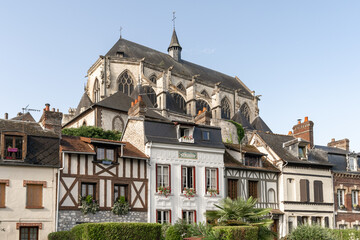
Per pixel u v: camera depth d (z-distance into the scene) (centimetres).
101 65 5512
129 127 2802
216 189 2783
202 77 6894
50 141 2362
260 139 3341
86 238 1861
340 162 3469
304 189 3158
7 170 2188
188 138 2747
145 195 2522
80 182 2328
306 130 3678
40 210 2214
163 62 6247
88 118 4262
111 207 2391
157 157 2617
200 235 1997
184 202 2648
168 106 5256
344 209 3331
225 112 6788
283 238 2503
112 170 2442
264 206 2994
